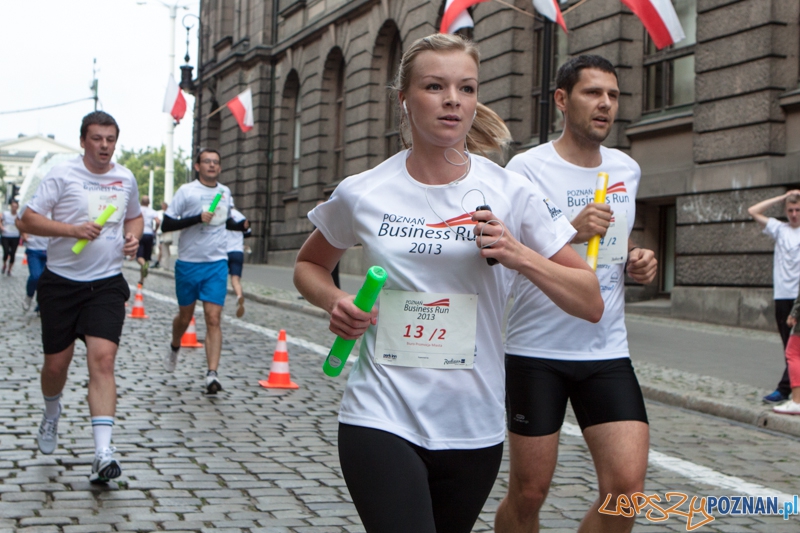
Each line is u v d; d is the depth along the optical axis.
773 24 12.36
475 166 2.62
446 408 2.53
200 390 7.65
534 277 2.46
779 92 12.43
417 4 21.59
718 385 8.16
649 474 5.38
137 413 6.60
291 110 30.64
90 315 4.87
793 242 8.13
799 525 4.47
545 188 3.56
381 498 2.40
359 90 24.67
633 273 3.47
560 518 4.47
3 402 6.78
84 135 5.07
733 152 12.95
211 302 7.64
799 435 6.61
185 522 4.18
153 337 11.03
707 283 13.38
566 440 6.25
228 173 33.78
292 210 29.78
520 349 3.31
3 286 19.00
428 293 2.52
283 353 8.01
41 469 4.98
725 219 13.05
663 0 11.20
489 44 17.94
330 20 26.17
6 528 4.00
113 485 4.73
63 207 5.01
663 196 14.29
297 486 4.85
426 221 2.53
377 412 2.50
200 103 32.62
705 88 13.38
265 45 31.22
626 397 3.18
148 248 23.73
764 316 12.34
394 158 2.64
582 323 3.26
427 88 2.48
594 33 15.39
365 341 2.59
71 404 6.77
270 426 6.35
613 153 3.65
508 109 17.33
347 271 24.45
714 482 5.23
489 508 4.62
